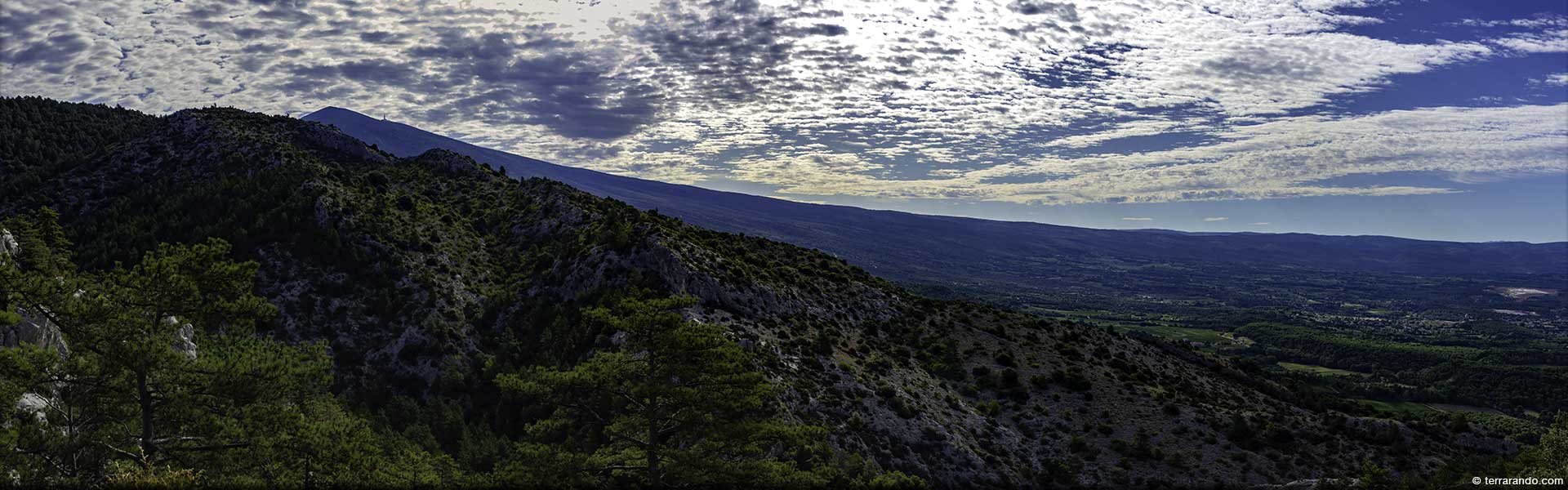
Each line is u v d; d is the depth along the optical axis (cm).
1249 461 6356
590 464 3562
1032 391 7588
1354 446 6912
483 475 4088
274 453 2894
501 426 6275
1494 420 13038
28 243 6016
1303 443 6819
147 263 2898
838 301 9475
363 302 7956
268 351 3366
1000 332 9531
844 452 5475
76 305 2723
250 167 11125
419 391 7062
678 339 3522
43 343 3925
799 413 5812
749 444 3725
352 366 7181
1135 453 6406
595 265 8431
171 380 2866
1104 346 9800
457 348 7631
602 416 4269
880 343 8556
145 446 2786
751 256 10300
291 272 8181
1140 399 7531
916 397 6925
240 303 3048
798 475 3791
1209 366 11094
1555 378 16025
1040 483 6034
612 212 10519
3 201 10700
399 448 5238
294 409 3106
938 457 5931
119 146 13050
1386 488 5884
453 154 14488
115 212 10012
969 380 7812
